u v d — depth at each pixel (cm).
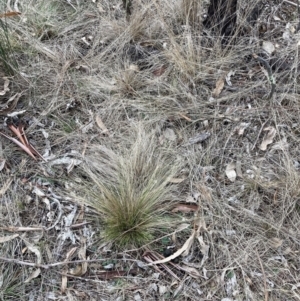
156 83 133
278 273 106
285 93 131
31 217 112
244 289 104
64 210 113
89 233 111
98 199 111
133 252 108
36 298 103
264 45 142
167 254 108
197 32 142
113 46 142
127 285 105
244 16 141
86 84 134
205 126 127
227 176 119
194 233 110
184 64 134
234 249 109
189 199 115
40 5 154
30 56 140
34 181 117
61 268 106
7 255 107
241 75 137
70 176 118
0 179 117
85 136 125
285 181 117
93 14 152
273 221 112
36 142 124
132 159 115
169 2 147
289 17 150
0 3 154
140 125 122
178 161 120
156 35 145
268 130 126
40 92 133
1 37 139
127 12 145
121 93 133
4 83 133
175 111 129
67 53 142
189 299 103
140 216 109
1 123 126
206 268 107
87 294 103
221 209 113
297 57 136
